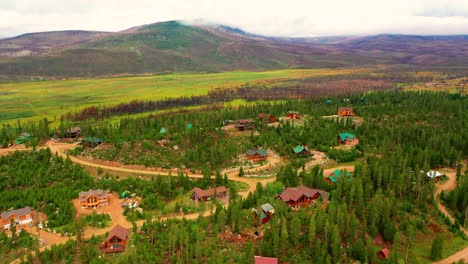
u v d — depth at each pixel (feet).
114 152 577.43
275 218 348.38
